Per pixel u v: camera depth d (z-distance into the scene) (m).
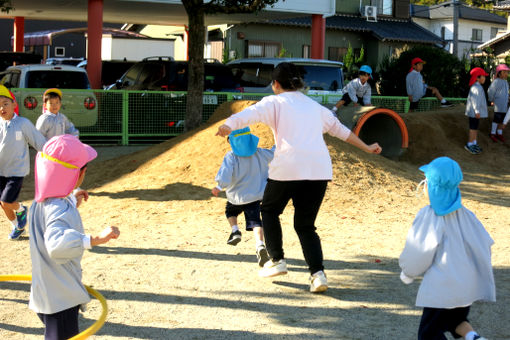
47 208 3.26
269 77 15.30
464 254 3.55
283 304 4.99
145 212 8.02
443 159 3.62
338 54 33.84
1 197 6.66
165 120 14.76
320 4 18.77
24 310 4.82
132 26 35.69
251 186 5.88
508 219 8.32
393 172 10.17
